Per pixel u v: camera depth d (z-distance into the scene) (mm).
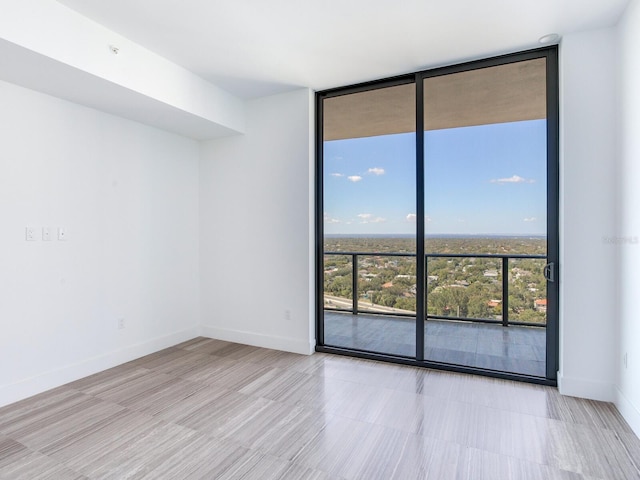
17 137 2574
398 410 2443
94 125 3092
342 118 3748
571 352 2621
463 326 3500
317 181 3719
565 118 2600
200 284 4230
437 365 3160
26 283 2631
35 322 2684
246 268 3922
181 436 2135
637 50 2121
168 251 3826
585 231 2564
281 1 2191
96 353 3115
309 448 2016
